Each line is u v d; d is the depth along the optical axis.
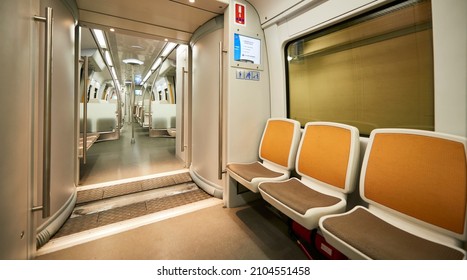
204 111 2.87
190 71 3.62
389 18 1.50
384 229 1.12
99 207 2.32
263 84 2.53
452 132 1.15
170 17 2.57
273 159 2.18
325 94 2.02
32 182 1.43
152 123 7.38
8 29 1.07
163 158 4.55
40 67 1.51
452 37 1.13
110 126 6.68
